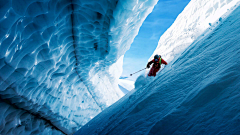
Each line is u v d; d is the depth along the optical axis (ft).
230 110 3.48
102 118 15.40
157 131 4.80
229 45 7.49
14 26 9.27
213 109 4.03
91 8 13.41
